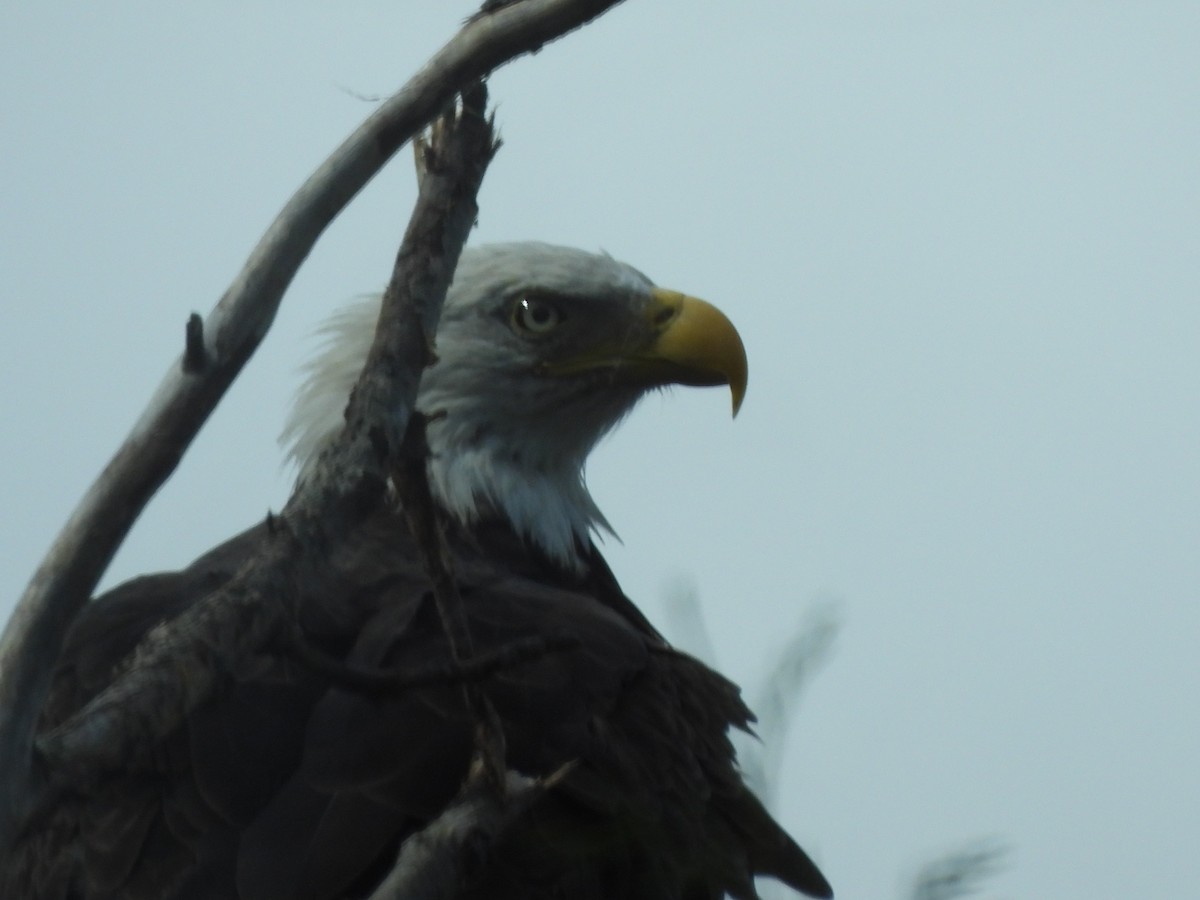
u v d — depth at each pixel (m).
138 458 6.09
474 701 7.10
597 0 6.61
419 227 6.71
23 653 5.75
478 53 6.62
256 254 6.43
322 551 6.23
